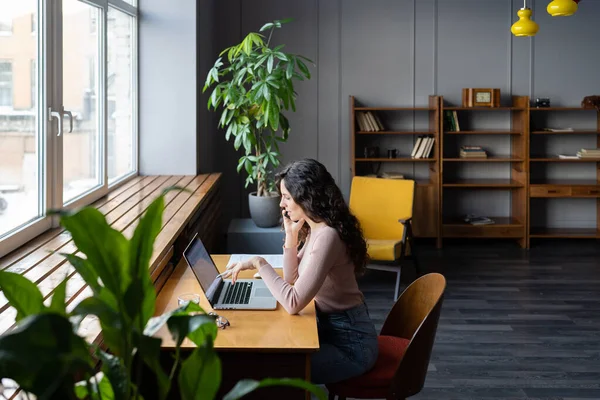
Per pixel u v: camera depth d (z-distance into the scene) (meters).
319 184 2.80
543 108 7.88
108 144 5.52
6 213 3.21
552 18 8.16
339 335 2.72
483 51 8.20
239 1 8.12
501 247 7.98
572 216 8.47
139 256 1.19
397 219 6.46
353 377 2.66
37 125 3.68
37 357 0.95
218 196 7.21
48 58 3.74
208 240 5.89
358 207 6.60
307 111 8.25
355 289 2.79
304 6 8.13
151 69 6.57
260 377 2.34
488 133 8.02
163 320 1.29
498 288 6.18
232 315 2.65
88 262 1.19
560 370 4.22
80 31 4.59
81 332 2.04
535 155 8.33
